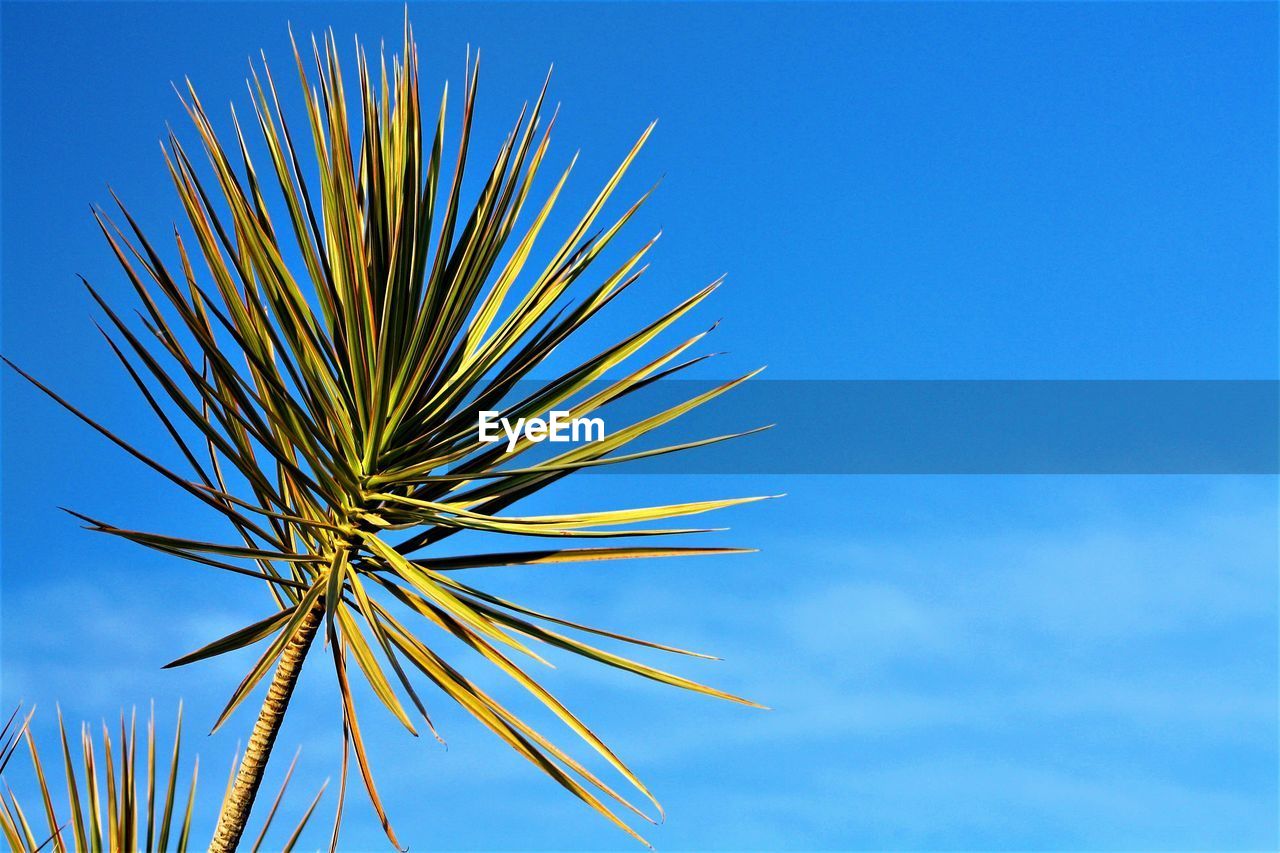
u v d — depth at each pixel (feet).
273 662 7.34
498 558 8.97
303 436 8.20
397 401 8.41
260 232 8.14
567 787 7.73
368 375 8.23
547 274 9.27
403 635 8.30
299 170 8.10
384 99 8.81
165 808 9.08
